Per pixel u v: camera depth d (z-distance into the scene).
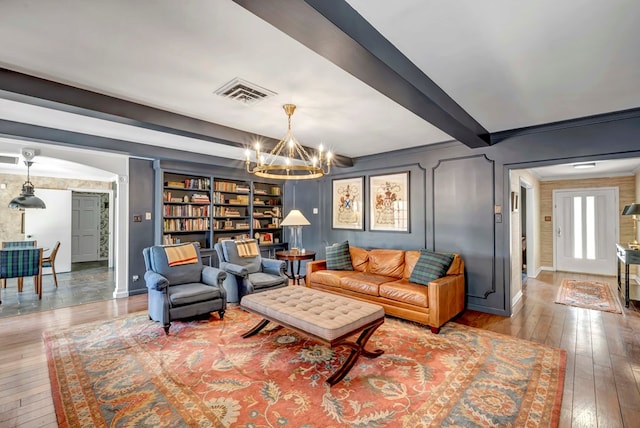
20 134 3.26
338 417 1.89
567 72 2.21
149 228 5.03
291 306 2.79
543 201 7.04
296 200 6.45
